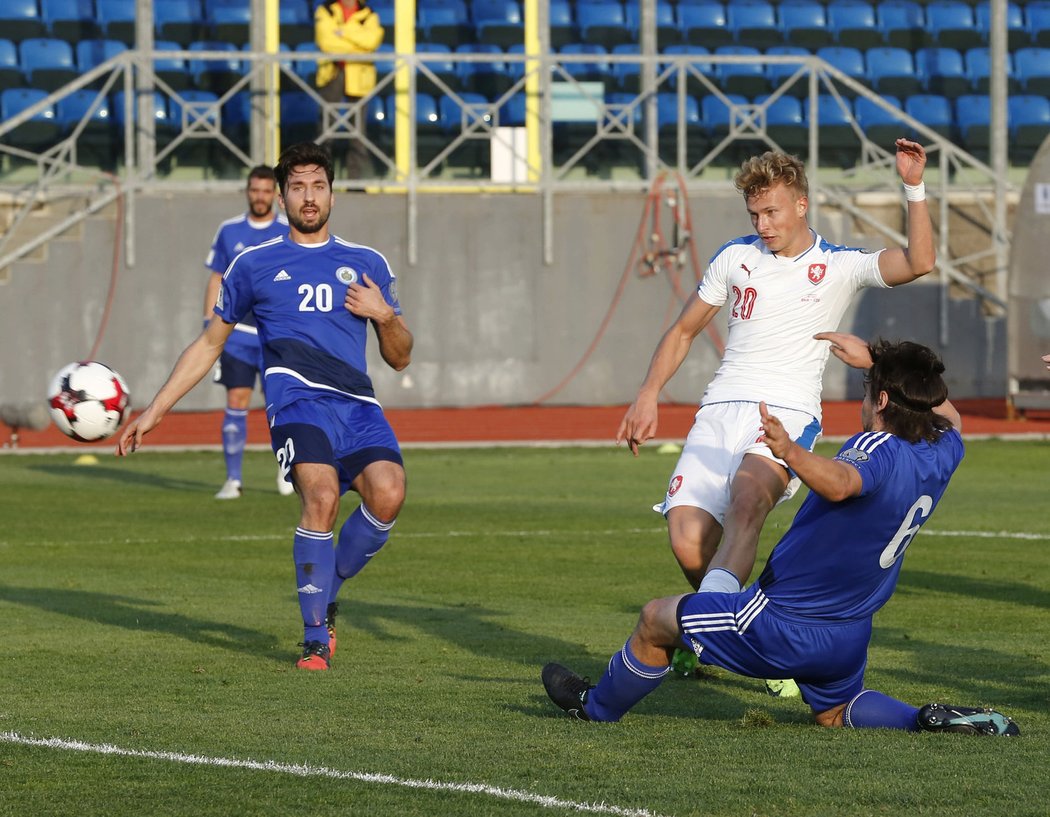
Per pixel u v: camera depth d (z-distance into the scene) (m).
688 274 77.56
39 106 72.62
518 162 79.38
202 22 84.88
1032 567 32.06
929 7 92.75
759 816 14.06
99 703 19.55
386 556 34.25
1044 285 68.56
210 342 24.06
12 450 59.78
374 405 23.83
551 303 77.00
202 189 74.31
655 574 31.75
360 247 24.12
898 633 24.95
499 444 61.84
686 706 19.64
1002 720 17.38
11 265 73.12
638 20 89.50
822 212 79.19
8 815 14.30
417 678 21.41
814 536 16.64
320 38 76.38
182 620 26.50
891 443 16.47
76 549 35.50
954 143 87.81
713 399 21.58
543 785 15.19
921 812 14.16
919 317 79.56
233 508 43.41
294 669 22.09
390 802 14.59
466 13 88.25
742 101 87.12
